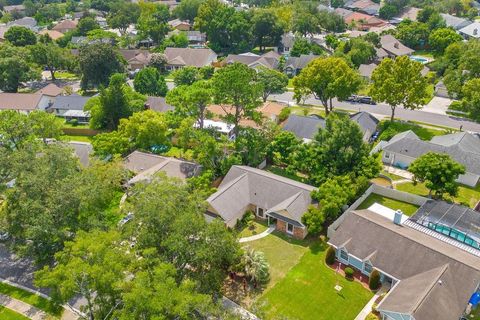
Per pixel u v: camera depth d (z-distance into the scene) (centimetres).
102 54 10369
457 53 10719
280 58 12150
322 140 5888
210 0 14875
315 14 16375
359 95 9938
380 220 4716
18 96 9444
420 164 5469
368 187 5747
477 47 9262
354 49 11606
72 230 4394
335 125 5819
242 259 4269
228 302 4028
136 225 3866
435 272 3878
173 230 3753
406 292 3762
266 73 9362
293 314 3903
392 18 18800
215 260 3884
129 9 17625
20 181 4547
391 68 7775
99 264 3344
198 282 3797
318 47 13050
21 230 4478
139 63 12350
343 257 4531
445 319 3475
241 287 4250
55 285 3516
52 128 6838
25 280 4512
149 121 6756
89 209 4575
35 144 5216
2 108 9194
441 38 12269
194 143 6794
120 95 8150
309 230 4769
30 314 4062
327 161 5700
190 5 17525
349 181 5256
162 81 10219
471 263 3978
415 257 4097
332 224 4903
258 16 13925
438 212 4947
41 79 11200
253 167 6444
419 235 4534
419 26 14062
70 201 4309
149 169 6175
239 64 6588
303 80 8350
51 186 4447
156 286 3102
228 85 6303
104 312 3447
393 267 4116
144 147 7006
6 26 16900
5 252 4959
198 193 4728
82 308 3562
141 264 3481
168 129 7469
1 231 4875
